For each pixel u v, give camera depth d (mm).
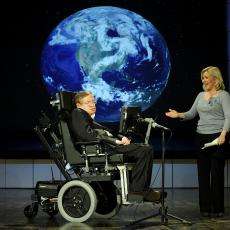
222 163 5750
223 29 9289
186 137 9219
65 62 9461
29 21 9320
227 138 5727
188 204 6891
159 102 9414
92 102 5715
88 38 9523
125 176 5297
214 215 5770
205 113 5824
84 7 9508
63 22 9445
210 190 5816
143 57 9500
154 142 9203
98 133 5457
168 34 9398
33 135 9250
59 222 5383
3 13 9273
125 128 5605
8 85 9305
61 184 5570
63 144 5500
